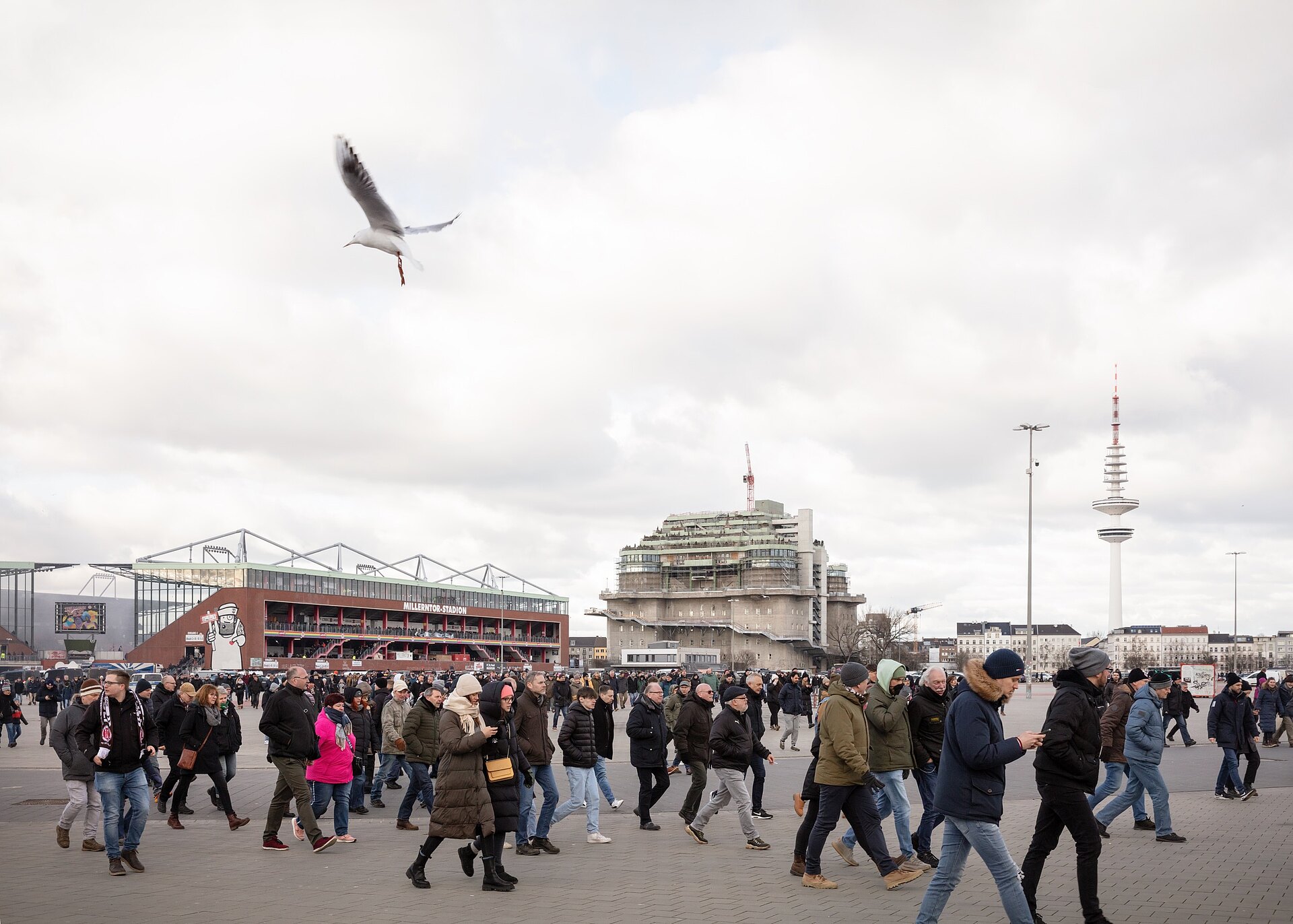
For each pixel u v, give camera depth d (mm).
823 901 10719
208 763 15930
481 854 11688
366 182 8227
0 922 9859
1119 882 11289
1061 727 9016
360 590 132875
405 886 11625
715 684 53375
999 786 8492
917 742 12578
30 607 141375
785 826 16203
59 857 13484
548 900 10836
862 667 11492
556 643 170125
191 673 93000
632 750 15906
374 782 19094
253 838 15164
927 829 12695
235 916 10109
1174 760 26453
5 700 32500
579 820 16906
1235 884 11188
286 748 13805
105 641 155875
